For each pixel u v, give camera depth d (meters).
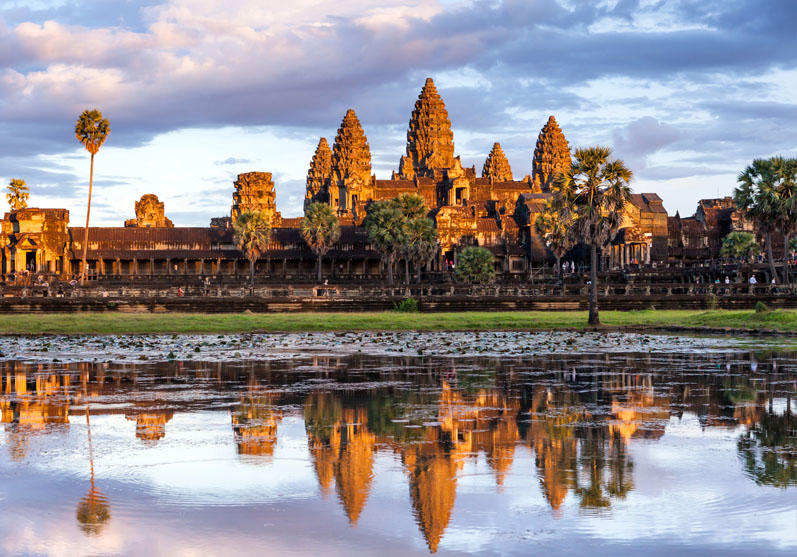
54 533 13.18
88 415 23.66
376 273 162.62
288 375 33.38
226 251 163.25
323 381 31.41
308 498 15.06
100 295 100.50
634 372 34.28
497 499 14.94
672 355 42.44
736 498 14.89
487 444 19.53
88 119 126.06
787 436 20.45
